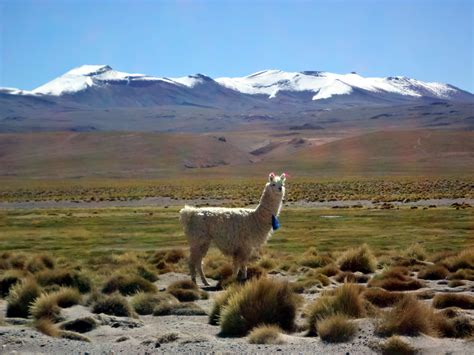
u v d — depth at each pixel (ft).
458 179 389.19
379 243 99.14
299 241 103.96
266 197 58.59
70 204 262.47
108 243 106.73
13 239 113.70
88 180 563.48
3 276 58.18
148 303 47.11
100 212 195.62
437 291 52.75
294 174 549.95
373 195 264.52
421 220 139.23
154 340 34.47
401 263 72.69
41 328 36.70
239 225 58.85
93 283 56.29
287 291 39.14
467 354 29.37
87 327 39.24
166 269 70.03
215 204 228.02
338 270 64.44
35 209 226.38
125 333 37.96
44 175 655.35
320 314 36.96
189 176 591.78
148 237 115.55
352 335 33.42
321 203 226.79
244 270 59.98
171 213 183.93
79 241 110.01
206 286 59.93
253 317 37.63
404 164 573.74
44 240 112.06
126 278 55.31
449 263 67.21
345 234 114.11
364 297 46.14
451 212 159.22
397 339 30.58
